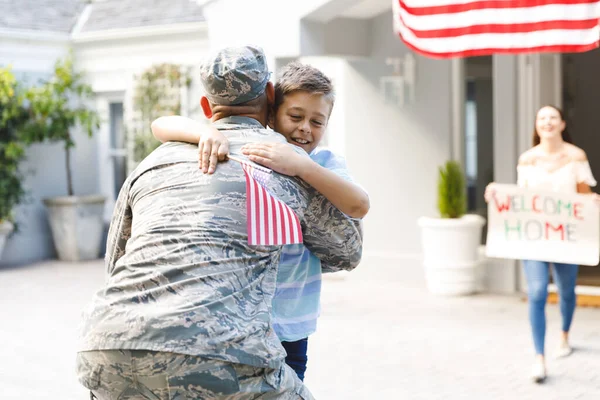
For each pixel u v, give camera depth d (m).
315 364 11.27
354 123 17.88
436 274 15.93
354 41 17.25
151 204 4.28
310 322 4.76
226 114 4.61
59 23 23.16
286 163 4.33
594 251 10.61
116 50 22.66
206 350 3.87
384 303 15.30
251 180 4.21
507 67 15.89
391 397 9.76
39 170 22.64
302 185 4.41
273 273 4.26
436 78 16.97
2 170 21.23
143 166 4.47
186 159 4.36
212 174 4.25
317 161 4.90
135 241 4.21
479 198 17.25
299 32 15.04
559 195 10.76
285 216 4.21
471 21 11.75
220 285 4.00
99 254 23.16
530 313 10.41
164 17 21.73
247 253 4.13
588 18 11.06
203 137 4.38
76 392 10.24
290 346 4.91
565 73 20.81
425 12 12.02
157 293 4.00
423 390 10.03
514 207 10.88
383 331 13.14
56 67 22.02
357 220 4.60
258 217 4.14
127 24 22.25
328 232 4.53
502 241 10.88
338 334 12.98
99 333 4.03
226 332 3.92
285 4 15.16
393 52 17.38
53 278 19.44
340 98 18.61
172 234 4.11
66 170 23.23
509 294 15.95
